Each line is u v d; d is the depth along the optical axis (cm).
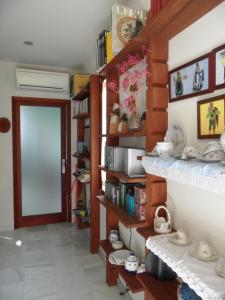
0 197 361
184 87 125
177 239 117
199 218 118
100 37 207
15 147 367
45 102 381
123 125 187
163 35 133
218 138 104
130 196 173
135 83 186
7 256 278
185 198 129
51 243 314
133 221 154
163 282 130
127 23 167
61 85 370
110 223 231
